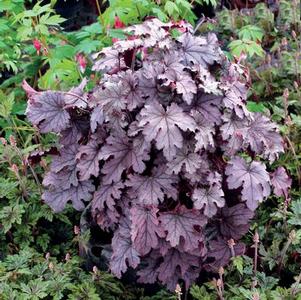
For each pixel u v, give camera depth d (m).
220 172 1.08
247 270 1.09
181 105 1.02
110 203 1.03
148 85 1.01
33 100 1.10
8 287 1.04
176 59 1.03
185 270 1.04
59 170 1.11
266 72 1.62
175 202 1.07
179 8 1.65
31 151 1.38
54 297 1.05
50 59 1.50
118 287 1.13
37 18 1.68
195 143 1.00
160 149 0.99
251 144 1.07
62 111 1.10
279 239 1.19
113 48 1.09
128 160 1.01
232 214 1.08
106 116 1.01
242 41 1.59
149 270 1.08
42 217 1.32
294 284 1.02
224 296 1.07
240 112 1.03
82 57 1.46
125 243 1.04
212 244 1.07
